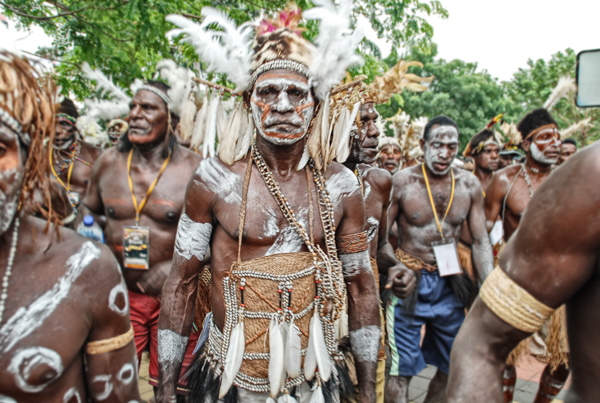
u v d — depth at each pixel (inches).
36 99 44.8
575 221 41.3
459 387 46.9
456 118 1058.7
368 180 115.0
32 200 47.0
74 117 164.6
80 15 181.5
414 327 137.0
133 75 203.2
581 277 42.8
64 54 217.2
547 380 140.0
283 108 70.7
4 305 44.4
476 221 149.7
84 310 47.9
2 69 41.3
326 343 78.2
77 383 50.2
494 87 1159.6
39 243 47.4
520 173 162.2
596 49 45.3
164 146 123.0
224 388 71.3
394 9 200.7
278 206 75.1
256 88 73.4
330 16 71.9
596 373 43.6
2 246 45.4
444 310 141.6
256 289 71.7
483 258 147.8
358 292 82.7
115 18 191.0
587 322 44.3
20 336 44.2
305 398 77.5
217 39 76.7
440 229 145.6
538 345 142.0
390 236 158.1
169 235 122.6
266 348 72.5
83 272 48.2
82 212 130.0
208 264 101.3
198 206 76.0
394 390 135.0
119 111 151.9
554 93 170.2
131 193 121.8
